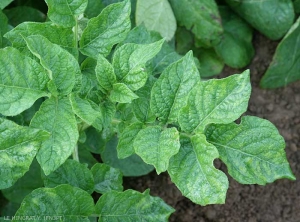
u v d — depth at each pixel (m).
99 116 0.27
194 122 0.27
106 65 0.28
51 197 0.27
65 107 0.27
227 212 0.48
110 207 0.29
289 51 0.48
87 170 0.31
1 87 0.25
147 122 0.29
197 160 0.26
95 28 0.31
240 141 0.27
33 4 0.47
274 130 0.27
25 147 0.25
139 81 0.28
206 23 0.47
